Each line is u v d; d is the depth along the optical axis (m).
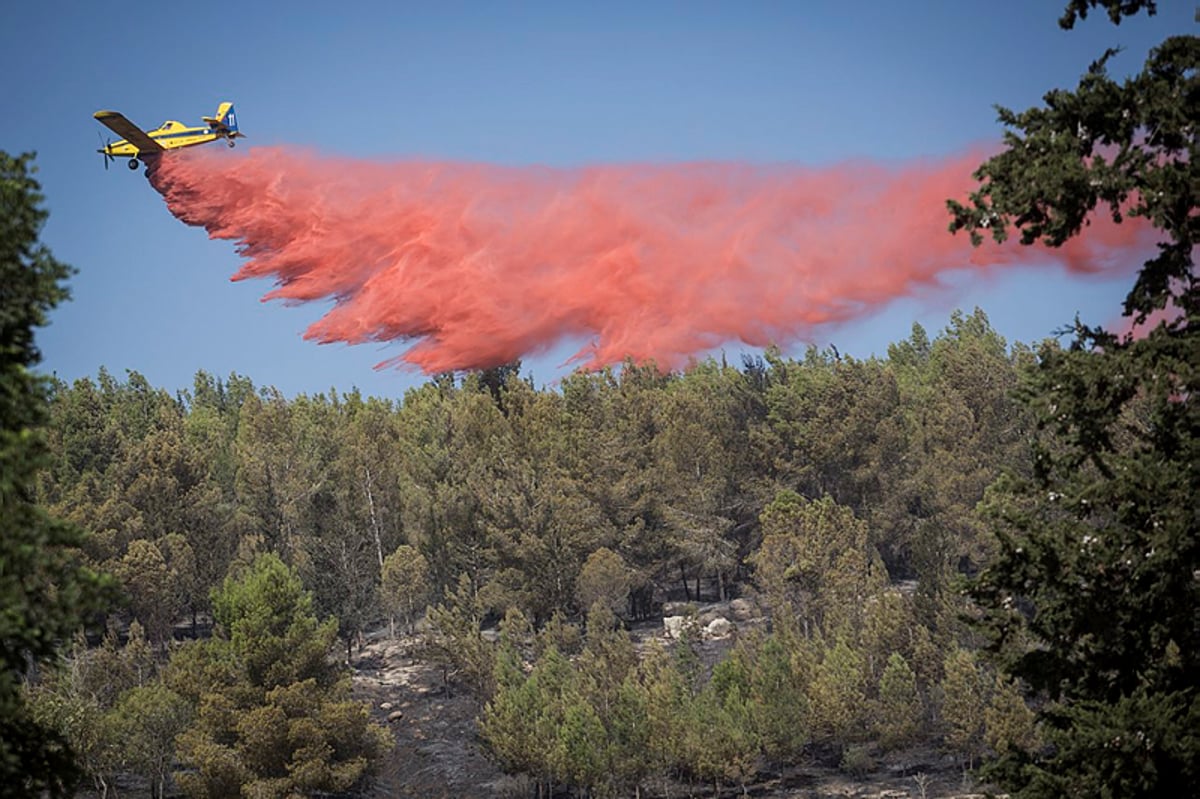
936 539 90.56
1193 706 21.59
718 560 106.38
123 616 104.88
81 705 68.56
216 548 104.81
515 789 80.25
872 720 80.44
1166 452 23.12
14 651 18.70
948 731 80.81
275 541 104.75
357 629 99.50
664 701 76.81
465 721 89.38
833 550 94.12
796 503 96.19
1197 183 21.73
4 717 18.81
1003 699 74.31
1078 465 23.89
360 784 76.69
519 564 104.31
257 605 74.50
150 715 73.12
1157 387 22.12
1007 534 23.64
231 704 71.94
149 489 104.19
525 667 92.88
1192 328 23.31
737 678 80.31
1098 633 22.78
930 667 82.88
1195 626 23.27
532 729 76.88
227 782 69.31
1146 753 21.59
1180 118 22.23
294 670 73.12
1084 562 22.81
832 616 88.31
